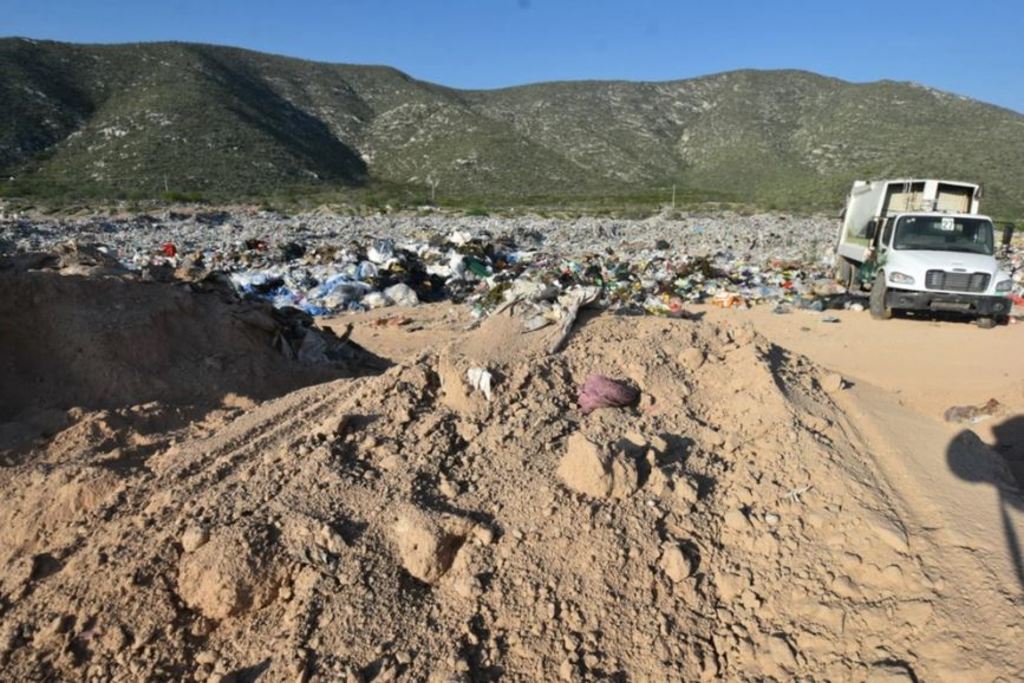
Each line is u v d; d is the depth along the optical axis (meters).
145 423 5.66
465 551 3.42
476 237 23.14
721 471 4.08
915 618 3.14
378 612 3.18
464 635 3.11
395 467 3.93
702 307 14.89
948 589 3.29
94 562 3.45
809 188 67.81
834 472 3.97
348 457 4.05
